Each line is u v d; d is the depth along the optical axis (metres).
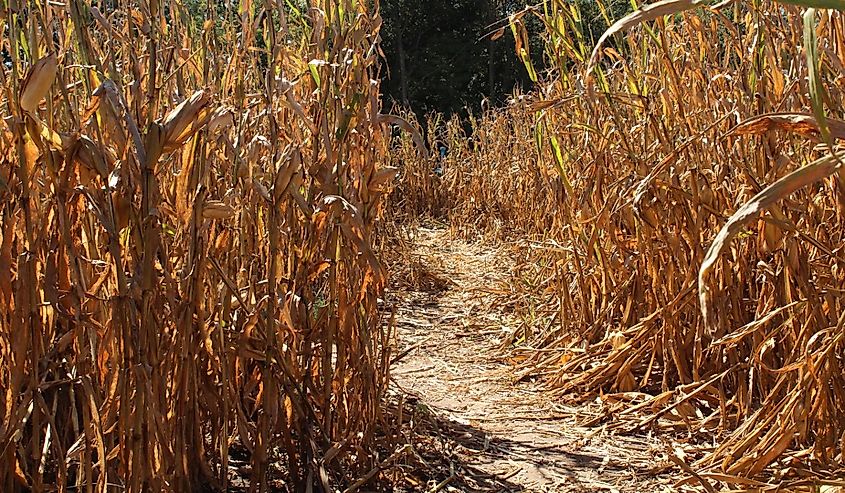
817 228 2.73
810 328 2.75
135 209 1.85
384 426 2.88
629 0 3.88
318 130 2.51
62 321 2.18
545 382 4.09
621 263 3.92
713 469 2.80
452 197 11.82
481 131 10.79
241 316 2.51
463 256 8.70
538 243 5.91
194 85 2.78
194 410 2.25
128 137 1.84
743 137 3.16
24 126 1.72
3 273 1.80
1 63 1.78
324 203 2.39
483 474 2.90
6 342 1.91
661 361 3.78
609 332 4.02
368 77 2.82
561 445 3.21
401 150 12.38
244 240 2.48
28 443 2.15
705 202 3.28
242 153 2.56
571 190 3.94
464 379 4.20
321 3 2.56
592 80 3.51
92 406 1.88
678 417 3.36
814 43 0.97
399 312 5.90
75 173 1.86
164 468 2.06
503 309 5.76
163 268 2.00
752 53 3.13
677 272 3.56
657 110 3.69
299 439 2.57
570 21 3.83
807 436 2.83
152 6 1.96
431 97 27.12
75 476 2.28
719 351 3.40
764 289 3.12
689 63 3.45
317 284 3.33
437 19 27.44
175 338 2.11
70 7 1.95
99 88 1.74
